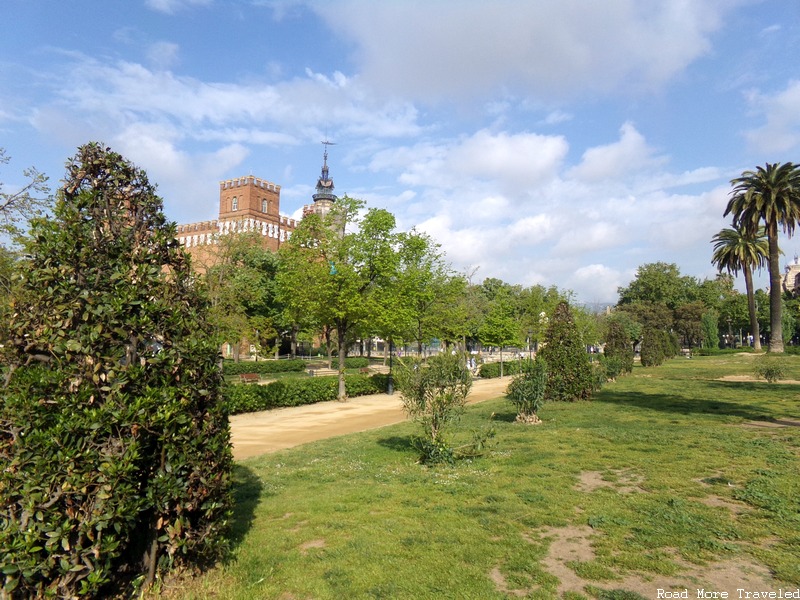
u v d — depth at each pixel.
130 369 4.10
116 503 3.81
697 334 72.19
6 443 3.66
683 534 5.49
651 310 73.06
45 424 3.76
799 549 5.10
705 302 78.25
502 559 5.11
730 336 84.12
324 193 87.12
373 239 22.16
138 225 4.70
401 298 22.92
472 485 7.74
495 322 37.84
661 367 37.97
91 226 4.46
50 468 3.60
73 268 4.19
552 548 5.31
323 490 7.90
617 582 4.55
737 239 55.28
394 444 11.62
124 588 4.39
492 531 5.85
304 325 44.22
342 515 6.59
